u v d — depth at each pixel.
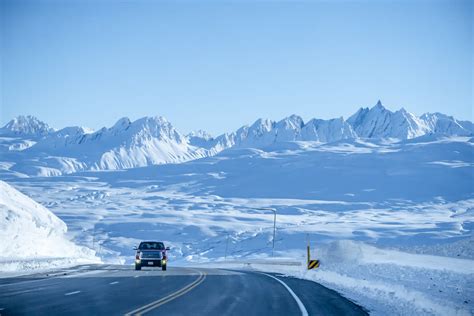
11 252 78.38
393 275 40.22
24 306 25.66
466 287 30.06
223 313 25.11
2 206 88.38
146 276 52.47
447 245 65.00
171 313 24.39
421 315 24.56
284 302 31.17
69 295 31.17
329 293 37.94
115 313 23.72
